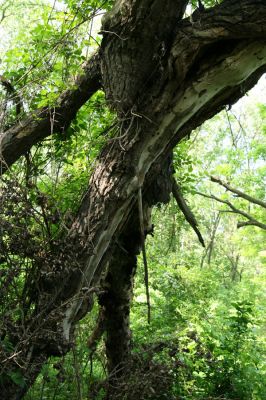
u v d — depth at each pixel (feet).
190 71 12.76
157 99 13.14
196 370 18.43
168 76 12.84
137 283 32.89
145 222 17.28
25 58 17.26
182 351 19.25
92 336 19.49
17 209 12.12
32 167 17.19
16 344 11.72
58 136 17.69
